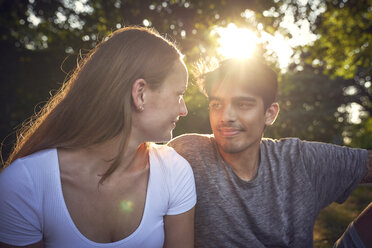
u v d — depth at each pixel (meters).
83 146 1.07
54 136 1.09
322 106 15.48
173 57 1.11
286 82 13.59
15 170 1.01
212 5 9.25
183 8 9.32
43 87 10.09
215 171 1.50
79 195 1.06
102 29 9.62
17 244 1.02
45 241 1.07
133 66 1.06
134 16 9.49
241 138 1.45
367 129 22.92
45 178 1.02
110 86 1.05
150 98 1.08
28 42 10.55
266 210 1.50
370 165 1.67
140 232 1.12
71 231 1.03
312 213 1.57
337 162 1.64
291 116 13.91
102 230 1.09
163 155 1.27
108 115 1.06
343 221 3.66
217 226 1.47
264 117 1.53
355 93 18.36
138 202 1.15
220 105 1.49
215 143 1.61
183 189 1.26
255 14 9.30
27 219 1.01
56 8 9.68
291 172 1.57
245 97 1.42
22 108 10.10
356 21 10.59
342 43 11.26
